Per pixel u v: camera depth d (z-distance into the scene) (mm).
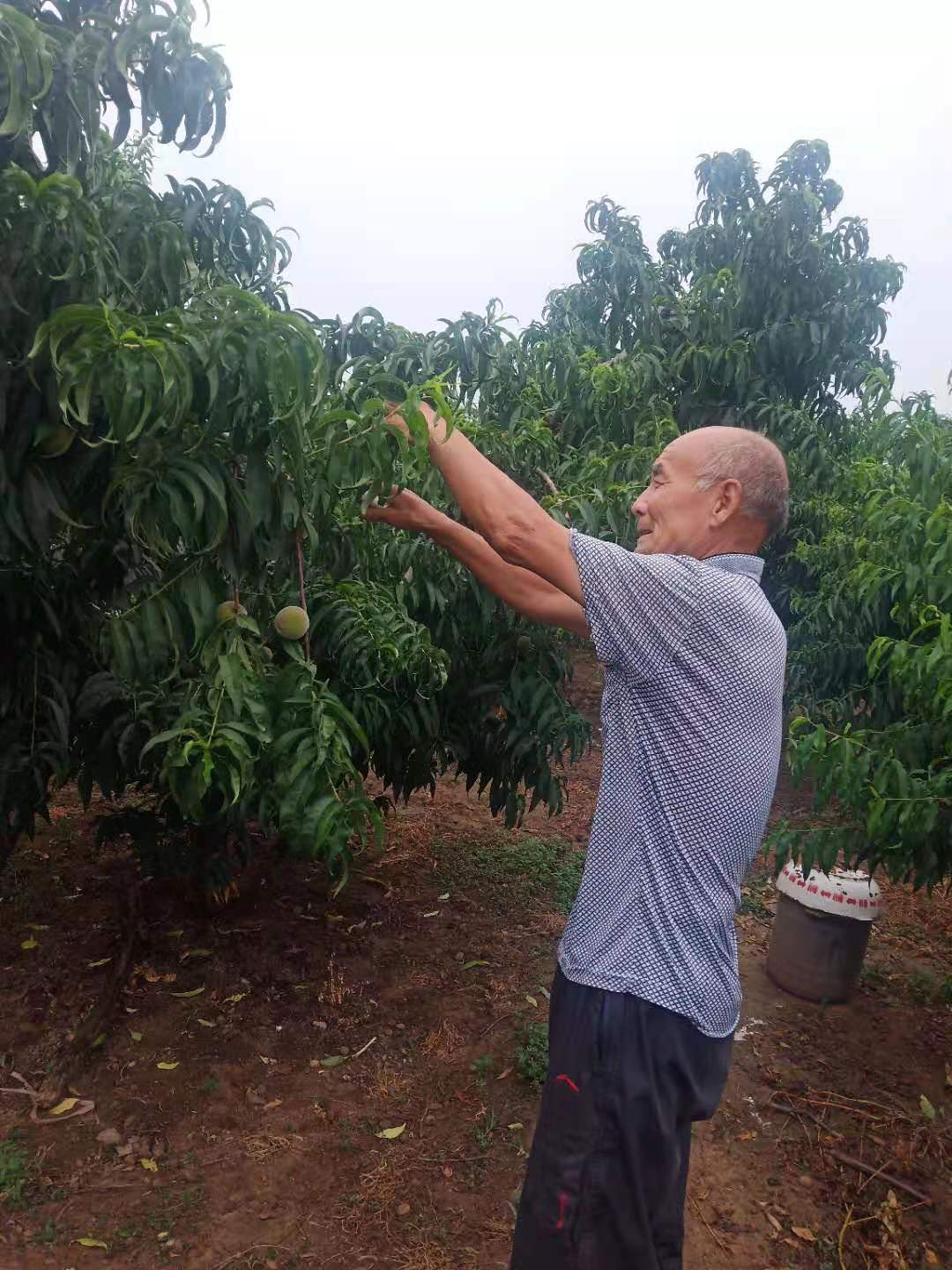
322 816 1579
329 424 1631
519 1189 2592
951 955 4191
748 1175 2746
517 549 1561
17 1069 2986
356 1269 2293
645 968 1542
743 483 1618
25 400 1721
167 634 1657
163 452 1520
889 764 2779
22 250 1659
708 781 1529
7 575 2369
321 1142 2742
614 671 1634
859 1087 3182
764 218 6125
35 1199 2453
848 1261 2455
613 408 4891
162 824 3254
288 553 1797
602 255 7090
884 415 4105
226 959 3652
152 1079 2971
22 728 2570
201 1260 2295
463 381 3229
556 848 5055
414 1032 3326
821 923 3646
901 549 3000
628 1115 1523
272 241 2787
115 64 1699
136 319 1432
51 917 3879
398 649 2643
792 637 5762
